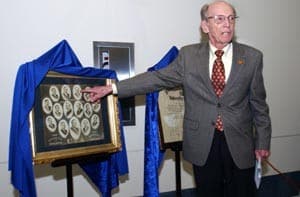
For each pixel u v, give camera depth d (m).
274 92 2.92
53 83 1.75
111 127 1.97
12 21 2.12
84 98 1.87
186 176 2.66
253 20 2.82
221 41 1.64
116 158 2.11
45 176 2.24
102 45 2.34
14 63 2.13
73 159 1.77
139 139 2.50
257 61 1.65
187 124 1.76
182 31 2.58
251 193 1.79
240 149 1.67
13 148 1.65
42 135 1.66
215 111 1.66
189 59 1.73
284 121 2.97
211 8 1.66
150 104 2.12
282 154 2.98
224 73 1.66
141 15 2.46
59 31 2.23
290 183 3.01
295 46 2.99
